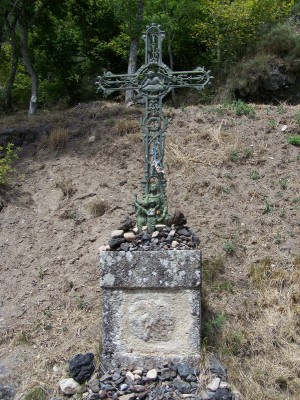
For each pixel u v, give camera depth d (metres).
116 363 3.77
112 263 3.78
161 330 3.78
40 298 4.70
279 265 4.82
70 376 3.83
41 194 6.11
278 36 10.35
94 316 4.43
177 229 3.92
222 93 10.09
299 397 3.66
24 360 4.07
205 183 5.88
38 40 11.90
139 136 6.75
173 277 3.73
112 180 6.15
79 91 12.12
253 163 6.20
